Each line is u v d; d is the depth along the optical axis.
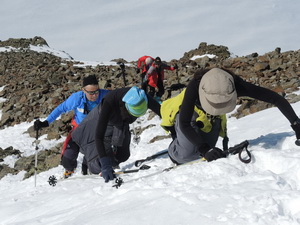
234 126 6.99
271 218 2.58
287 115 3.82
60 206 4.24
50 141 10.18
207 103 3.56
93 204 3.86
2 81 18.41
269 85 9.48
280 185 3.08
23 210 4.50
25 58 26.38
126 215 3.14
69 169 5.88
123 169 5.55
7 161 9.05
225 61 13.68
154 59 10.75
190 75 12.54
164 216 2.97
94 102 5.68
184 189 3.36
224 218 2.72
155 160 5.29
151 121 9.30
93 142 5.23
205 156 3.81
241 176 3.41
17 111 13.57
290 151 3.69
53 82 15.84
